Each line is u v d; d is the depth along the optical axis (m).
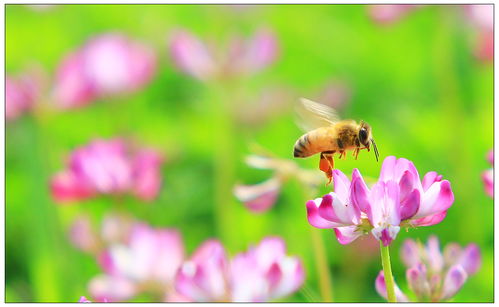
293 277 0.36
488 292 0.40
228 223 0.44
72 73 0.45
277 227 0.43
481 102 0.47
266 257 0.36
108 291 0.39
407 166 0.32
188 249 0.44
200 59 0.46
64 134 0.49
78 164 0.42
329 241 0.42
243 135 0.46
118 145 0.43
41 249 0.42
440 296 0.33
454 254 0.35
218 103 0.47
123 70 0.46
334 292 0.42
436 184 0.32
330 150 0.35
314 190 0.39
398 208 0.31
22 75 0.46
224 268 0.36
